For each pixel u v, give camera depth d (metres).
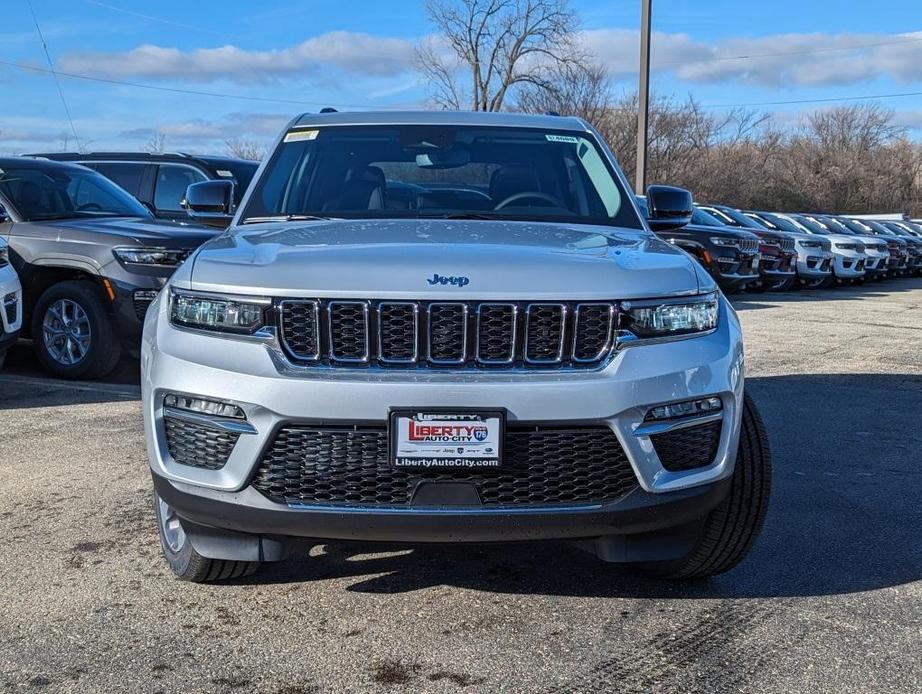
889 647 3.14
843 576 3.76
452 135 4.58
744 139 53.59
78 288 7.50
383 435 2.88
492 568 3.81
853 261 21.98
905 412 7.05
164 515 3.59
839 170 58.22
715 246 16.30
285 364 2.94
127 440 5.72
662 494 3.00
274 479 2.93
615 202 4.29
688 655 3.07
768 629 3.27
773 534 4.26
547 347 2.96
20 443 5.63
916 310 15.98
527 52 42.09
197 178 10.84
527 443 2.90
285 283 2.97
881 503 4.75
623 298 3.00
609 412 2.90
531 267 3.05
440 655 3.06
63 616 3.32
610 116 42.81
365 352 2.93
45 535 4.11
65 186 8.47
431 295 2.92
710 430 3.12
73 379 7.70
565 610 3.42
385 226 3.70
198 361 3.02
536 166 4.43
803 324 13.33
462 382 2.86
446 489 2.88
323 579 3.68
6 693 2.80
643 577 3.74
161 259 7.40
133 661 3.01
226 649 3.09
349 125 4.67
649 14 21.61
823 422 6.68
